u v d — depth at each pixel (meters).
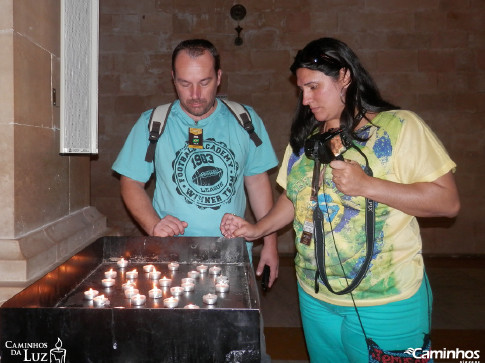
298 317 3.82
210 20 5.70
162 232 1.80
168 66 5.74
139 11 5.70
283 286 4.61
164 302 1.18
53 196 2.24
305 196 1.51
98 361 0.96
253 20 5.70
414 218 1.46
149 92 5.77
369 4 5.66
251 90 5.75
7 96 1.81
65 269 1.29
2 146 1.82
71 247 2.24
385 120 1.38
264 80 5.73
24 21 1.89
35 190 2.03
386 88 5.73
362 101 1.40
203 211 1.96
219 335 0.97
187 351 0.97
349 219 1.40
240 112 2.04
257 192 2.17
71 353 0.96
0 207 1.83
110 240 1.66
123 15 5.70
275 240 2.19
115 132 5.79
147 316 0.96
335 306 1.47
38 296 1.10
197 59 1.82
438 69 5.70
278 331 3.52
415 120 1.36
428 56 5.68
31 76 1.97
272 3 5.68
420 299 1.42
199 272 1.53
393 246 1.39
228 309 0.97
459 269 5.24
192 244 1.66
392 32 5.68
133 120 5.78
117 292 1.33
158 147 1.98
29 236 1.90
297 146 1.57
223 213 1.97
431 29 5.67
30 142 1.97
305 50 1.40
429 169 1.32
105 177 5.81
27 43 1.92
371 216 1.37
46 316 0.96
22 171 1.90
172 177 1.97
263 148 2.11
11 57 1.79
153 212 2.00
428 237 5.86
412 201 1.29
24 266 1.73
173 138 1.98
